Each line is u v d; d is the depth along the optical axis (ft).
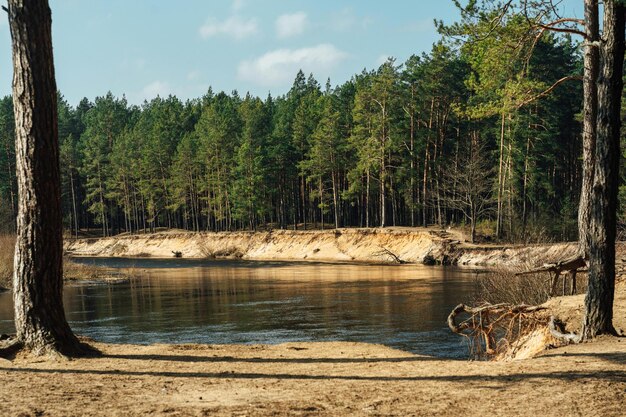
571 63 204.95
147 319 83.15
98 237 349.61
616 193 41.88
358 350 45.14
